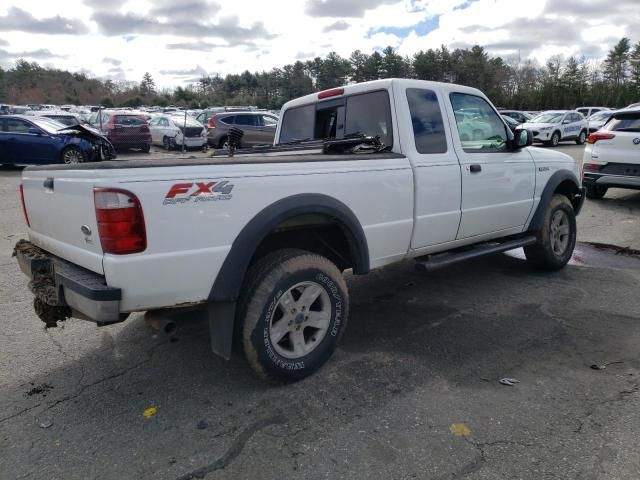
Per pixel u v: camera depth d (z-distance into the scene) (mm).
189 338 4121
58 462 2623
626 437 2760
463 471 2518
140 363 3699
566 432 2811
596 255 6543
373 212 3750
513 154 5059
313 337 3484
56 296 3068
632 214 9000
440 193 4238
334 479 2477
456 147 4449
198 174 2873
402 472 2518
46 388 3357
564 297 4965
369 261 3799
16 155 14211
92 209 2748
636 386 3281
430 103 4320
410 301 4934
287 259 3254
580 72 64375
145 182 2707
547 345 3912
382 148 4113
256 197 3082
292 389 3311
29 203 3643
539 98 61969
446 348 3881
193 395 3258
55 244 3311
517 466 2545
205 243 2918
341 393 3246
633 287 5238
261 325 3135
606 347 3865
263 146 4898
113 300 2713
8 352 3855
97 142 13977
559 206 5613
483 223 4762
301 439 2785
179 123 20422
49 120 15555
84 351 3889
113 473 2541
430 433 2818
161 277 2809
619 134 9297
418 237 4164
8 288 5191
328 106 4770
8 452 2705
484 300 4922
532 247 5590
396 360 3688
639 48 69438
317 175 3385
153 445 2754
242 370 3580
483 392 3236
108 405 3150
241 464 2594
